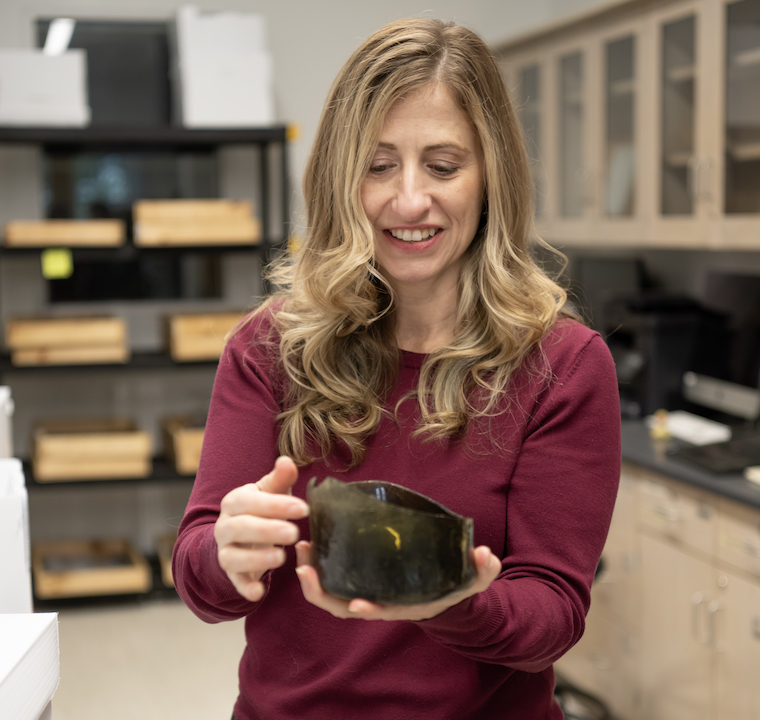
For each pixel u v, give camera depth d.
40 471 3.96
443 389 0.99
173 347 4.12
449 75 0.94
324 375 1.02
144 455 4.06
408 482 0.98
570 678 3.18
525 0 4.73
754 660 2.34
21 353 3.96
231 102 4.03
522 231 1.04
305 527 1.00
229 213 4.11
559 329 1.00
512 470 0.97
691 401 3.31
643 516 2.77
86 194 4.28
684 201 3.16
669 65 3.20
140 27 4.32
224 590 0.82
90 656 3.57
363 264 0.97
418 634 0.96
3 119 3.82
